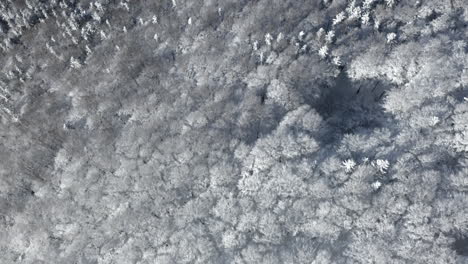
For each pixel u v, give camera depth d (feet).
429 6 307.78
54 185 309.22
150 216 271.69
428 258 221.05
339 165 257.75
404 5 312.91
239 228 253.24
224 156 280.92
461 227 225.97
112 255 265.95
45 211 296.71
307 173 260.62
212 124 296.92
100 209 285.23
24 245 288.92
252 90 306.76
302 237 243.19
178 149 291.17
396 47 295.69
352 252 231.30
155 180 284.00
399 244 227.81
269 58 316.19
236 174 273.75
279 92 297.94
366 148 262.88
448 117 262.88
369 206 241.76
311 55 309.22
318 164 264.11
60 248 279.69
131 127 314.96
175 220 266.36
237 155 278.87
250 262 241.14
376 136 266.36
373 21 317.63
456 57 279.90
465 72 272.51
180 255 253.85
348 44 309.63
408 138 260.21
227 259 247.29
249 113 292.20
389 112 279.49
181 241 256.93
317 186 253.24
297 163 266.77
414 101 273.54
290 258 236.84
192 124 301.43
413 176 243.40
